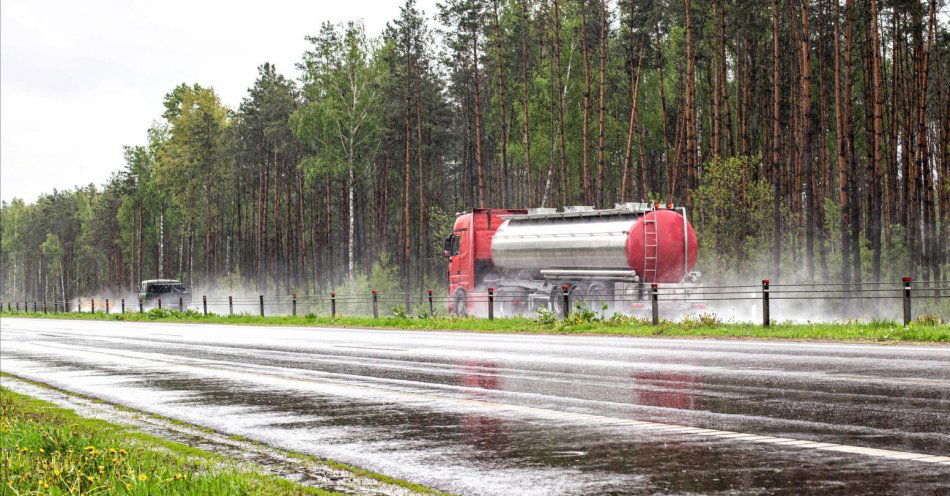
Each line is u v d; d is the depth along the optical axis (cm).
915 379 1198
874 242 3978
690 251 3183
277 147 8750
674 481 653
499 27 6825
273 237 10719
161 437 955
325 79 7112
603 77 5462
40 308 11156
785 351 1716
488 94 8256
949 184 4488
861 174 6412
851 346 1811
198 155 10062
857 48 5469
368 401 1181
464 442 855
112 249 14262
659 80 6700
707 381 1254
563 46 6762
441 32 6694
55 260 17288
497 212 3869
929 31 4569
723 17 5022
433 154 9094
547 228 3497
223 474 703
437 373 1495
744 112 5431
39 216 18425
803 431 841
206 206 10488
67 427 994
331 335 2830
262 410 1137
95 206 15400
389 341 2395
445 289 5831
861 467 677
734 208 3869
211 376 1577
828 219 4625
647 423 919
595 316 3011
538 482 671
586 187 5975
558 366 1536
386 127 7856
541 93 6762
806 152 3806
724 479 652
